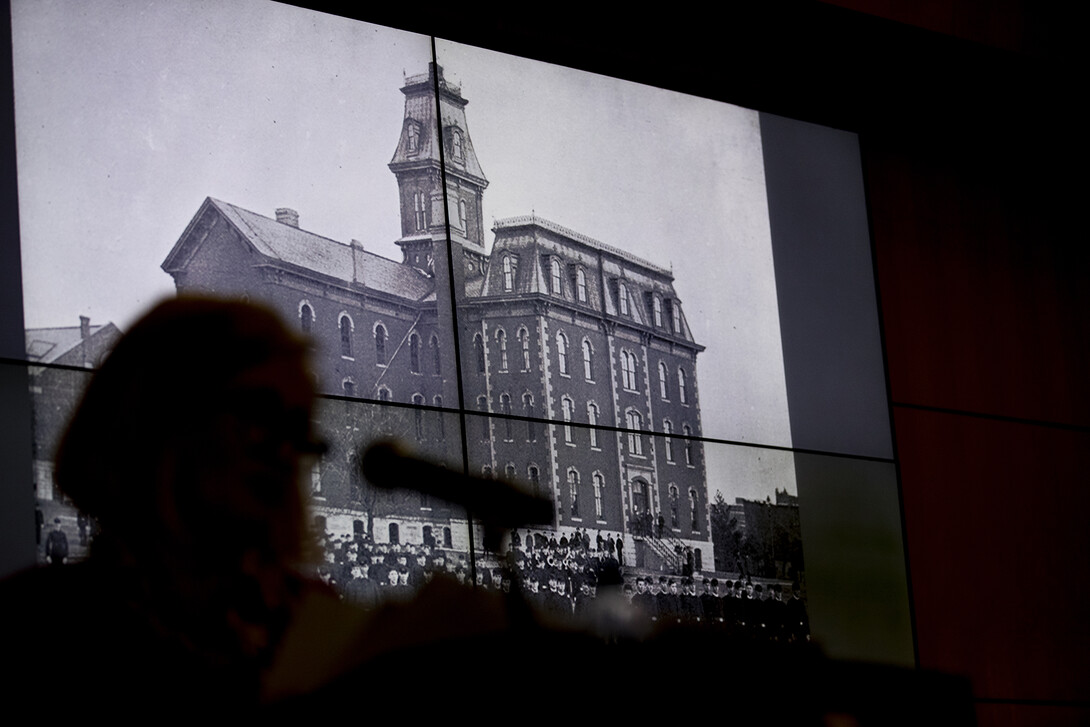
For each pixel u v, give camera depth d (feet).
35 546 7.61
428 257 10.45
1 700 2.22
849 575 12.34
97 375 2.58
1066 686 13.66
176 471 2.50
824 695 11.55
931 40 13.35
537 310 11.00
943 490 13.53
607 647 2.19
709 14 12.47
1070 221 16.24
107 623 2.33
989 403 14.39
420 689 1.95
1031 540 14.11
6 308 8.07
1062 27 14.61
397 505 9.34
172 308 2.71
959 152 15.33
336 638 2.27
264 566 2.49
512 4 11.69
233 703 2.27
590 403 11.07
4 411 7.80
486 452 10.18
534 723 1.96
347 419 9.41
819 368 12.99
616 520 10.84
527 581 9.97
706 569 11.27
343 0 10.59
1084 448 15.12
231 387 2.64
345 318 9.73
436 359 10.19
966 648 13.00
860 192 14.17
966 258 14.90
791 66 13.75
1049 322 15.43
